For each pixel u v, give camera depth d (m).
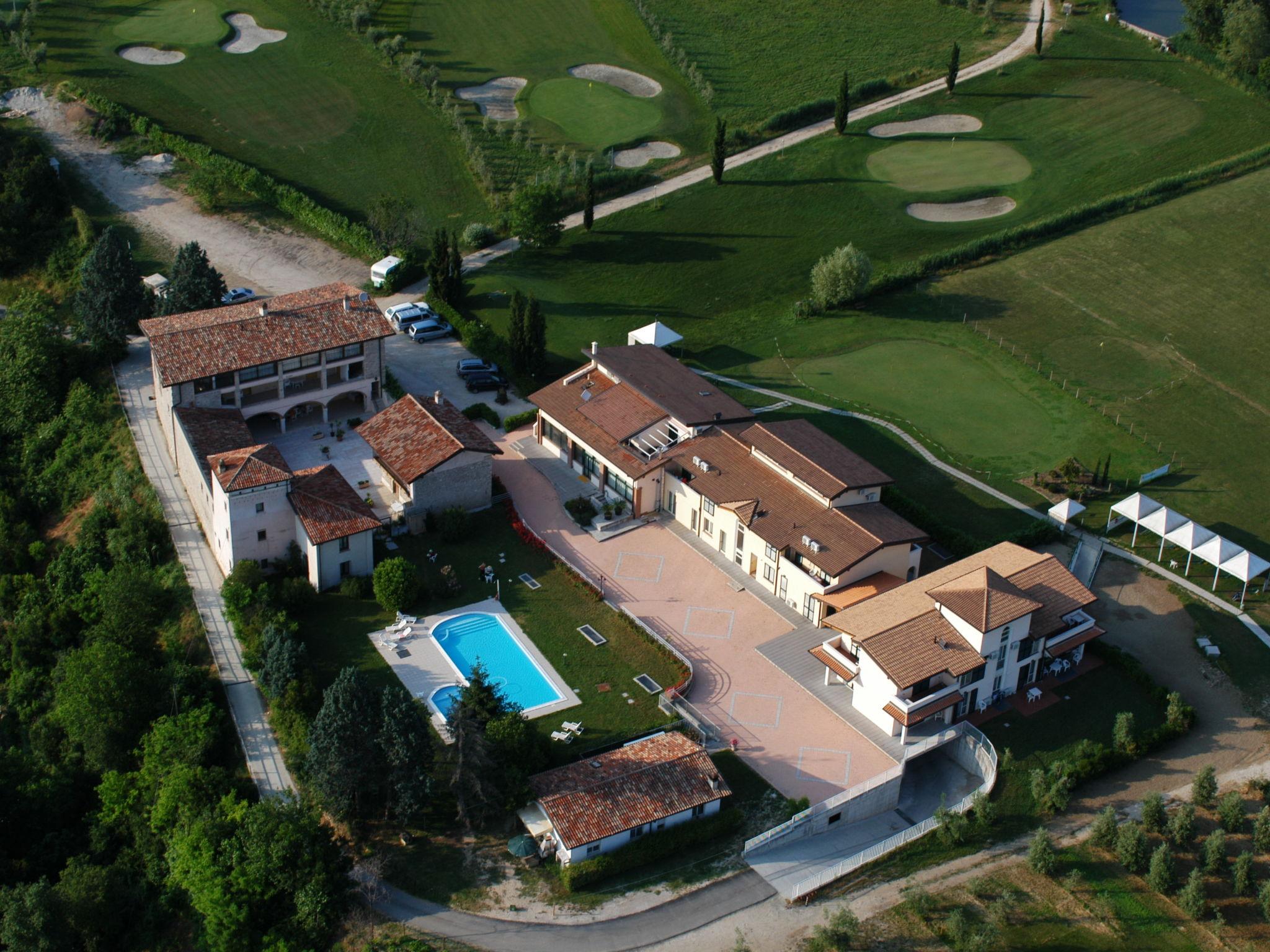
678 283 144.75
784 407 122.25
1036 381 126.81
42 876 78.50
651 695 89.50
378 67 189.00
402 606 95.81
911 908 74.88
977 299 140.62
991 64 193.00
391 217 145.62
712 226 155.62
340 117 176.38
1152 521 103.12
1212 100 180.75
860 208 159.12
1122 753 84.69
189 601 97.38
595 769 80.50
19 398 122.75
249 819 74.38
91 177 160.50
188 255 126.62
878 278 142.62
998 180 164.62
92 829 83.06
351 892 73.88
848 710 88.44
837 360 130.38
